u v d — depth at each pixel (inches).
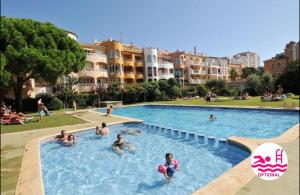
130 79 2225.6
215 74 3134.8
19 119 716.0
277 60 2556.6
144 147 450.6
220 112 950.4
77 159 394.0
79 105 1446.9
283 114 808.3
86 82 1861.5
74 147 463.5
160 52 2726.4
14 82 1101.7
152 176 314.7
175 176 308.2
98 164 367.6
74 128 586.9
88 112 1013.2
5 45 1000.2
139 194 266.1
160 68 2412.6
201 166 339.3
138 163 366.6
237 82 2304.4
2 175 276.5
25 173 277.6
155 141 493.7
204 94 1988.2
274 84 1817.2
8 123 701.9
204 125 687.1
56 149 451.2
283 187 208.1
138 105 1402.6
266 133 554.3
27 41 1061.1
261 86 1811.0
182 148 435.5
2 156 359.3
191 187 277.0
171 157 307.9
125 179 308.0
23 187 239.5
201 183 286.0
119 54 2081.7
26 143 440.5
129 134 564.1
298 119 715.4
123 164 364.2
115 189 280.4
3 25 990.4
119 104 1492.4
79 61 1278.3
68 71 1206.3
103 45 2075.5
